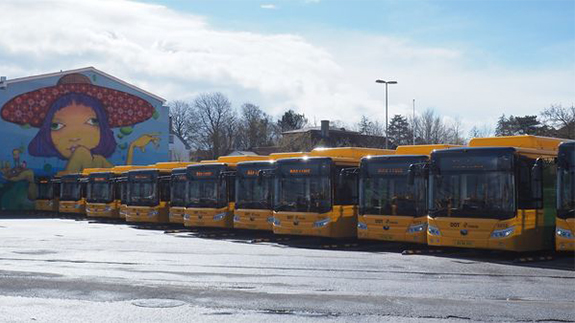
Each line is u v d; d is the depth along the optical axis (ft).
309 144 249.75
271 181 87.86
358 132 301.02
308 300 37.86
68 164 181.88
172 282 45.19
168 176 118.73
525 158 63.57
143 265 55.62
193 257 62.69
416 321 32.12
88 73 186.29
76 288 42.16
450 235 64.44
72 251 68.44
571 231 58.29
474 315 33.60
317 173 79.87
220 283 44.78
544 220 65.46
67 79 182.50
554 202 67.46
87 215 140.67
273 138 345.10
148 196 117.19
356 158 84.23
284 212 81.82
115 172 137.59
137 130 195.11
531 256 66.13
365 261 60.08
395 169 72.64
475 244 62.85
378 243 82.94
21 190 174.19
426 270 53.16
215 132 319.47
